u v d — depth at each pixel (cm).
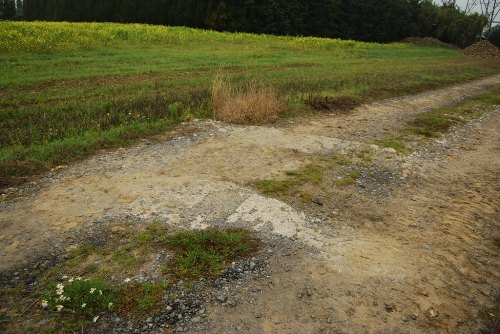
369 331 358
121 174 628
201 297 387
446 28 6412
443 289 419
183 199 553
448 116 1127
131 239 462
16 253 432
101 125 842
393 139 888
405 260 461
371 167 726
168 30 3197
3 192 559
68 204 531
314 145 813
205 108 1001
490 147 911
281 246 466
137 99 1045
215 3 4638
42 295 378
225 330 352
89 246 446
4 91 1168
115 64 1711
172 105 988
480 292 422
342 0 5762
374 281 420
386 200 611
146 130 823
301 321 365
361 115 1089
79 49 2067
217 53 2341
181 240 461
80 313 361
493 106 1348
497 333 369
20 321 351
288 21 4850
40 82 1305
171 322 358
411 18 6556
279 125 942
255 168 679
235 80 1466
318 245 474
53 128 810
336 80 1545
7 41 1925
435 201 623
